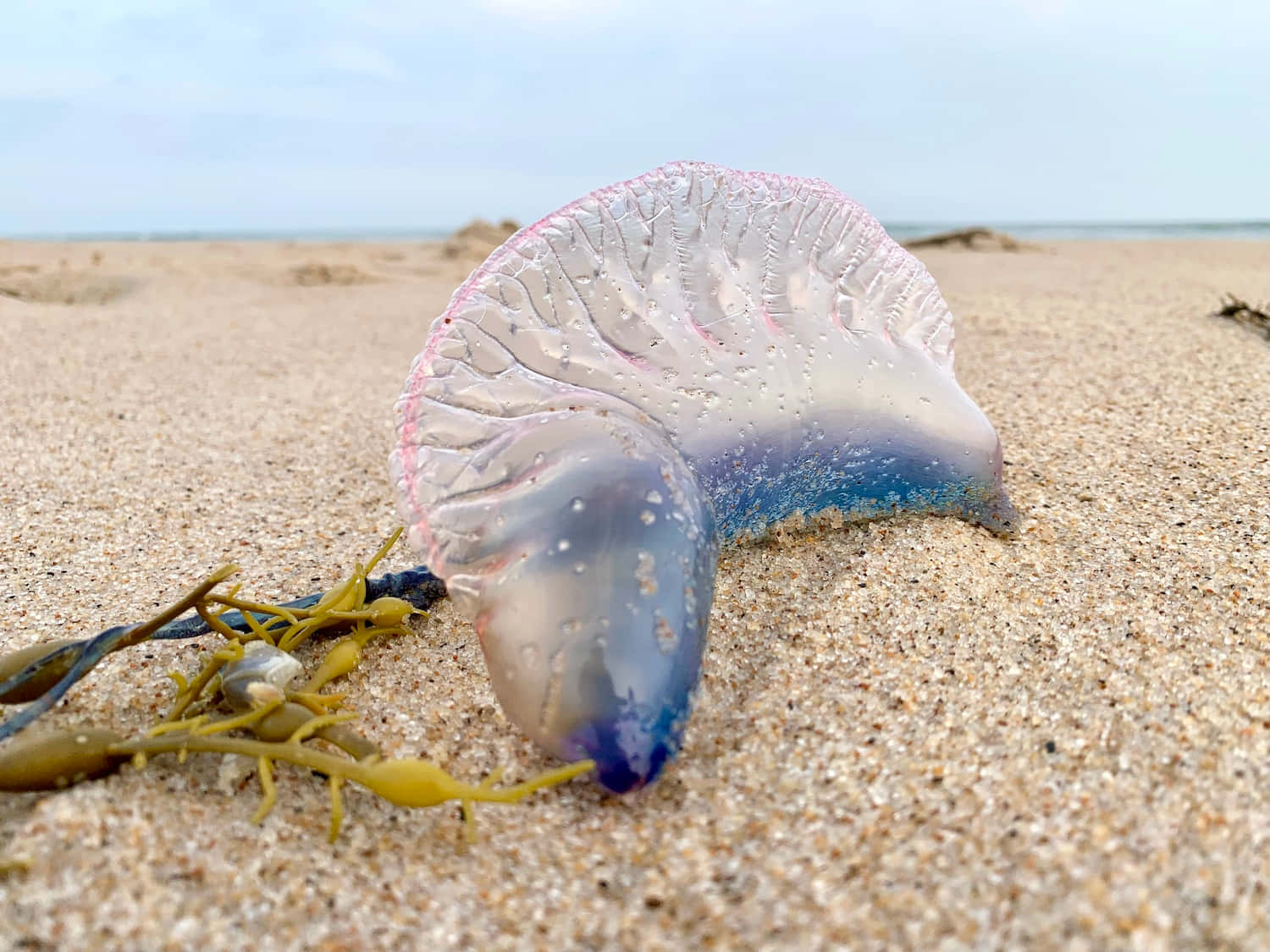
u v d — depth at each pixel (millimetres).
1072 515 346
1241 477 368
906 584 295
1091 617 278
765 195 305
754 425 286
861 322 311
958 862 191
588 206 284
